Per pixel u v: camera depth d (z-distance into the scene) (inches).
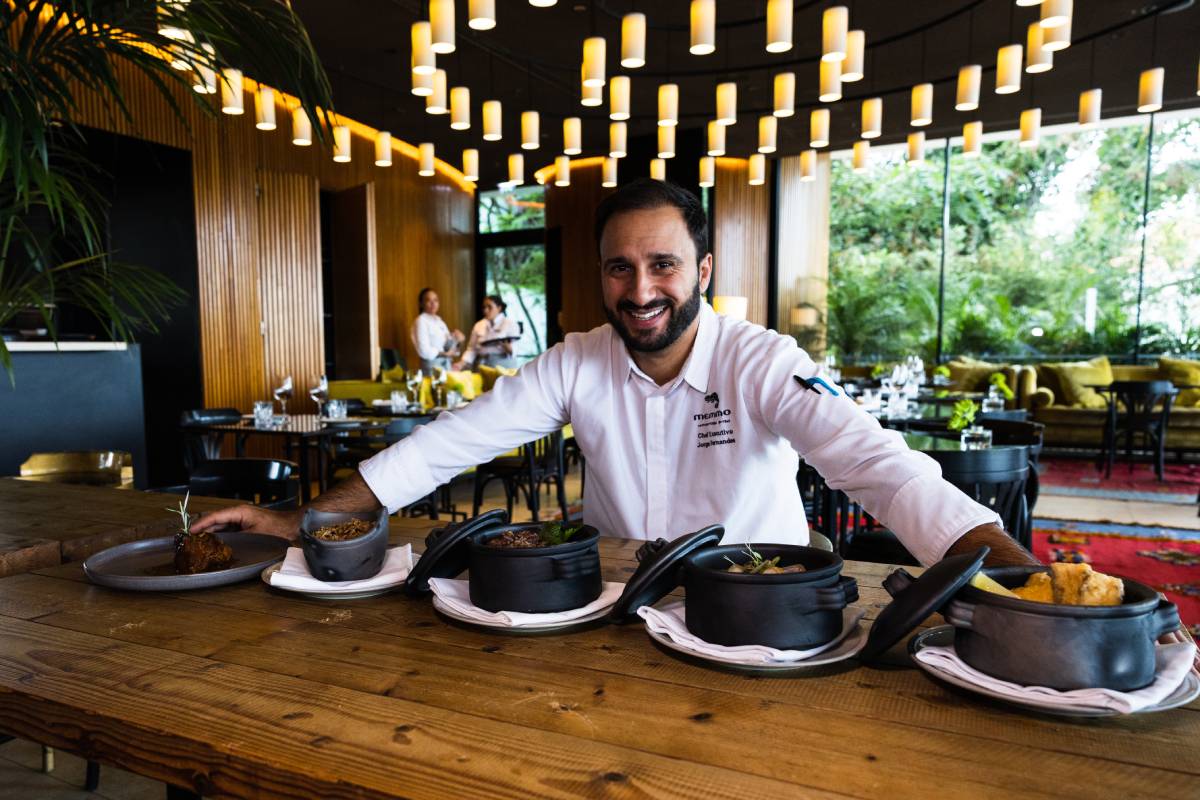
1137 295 359.6
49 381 154.6
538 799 20.8
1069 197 427.2
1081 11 223.0
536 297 430.6
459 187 420.8
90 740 26.4
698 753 23.4
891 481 39.9
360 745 23.8
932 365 363.6
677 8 227.3
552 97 302.5
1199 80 254.5
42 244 101.8
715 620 30.6
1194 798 20.8
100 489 70.2
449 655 31.5
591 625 35.1
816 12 226.7
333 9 221.3
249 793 23.4
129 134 244.1
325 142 95.0
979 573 29.7
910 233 476.1
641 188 46.9
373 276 325.7
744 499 52.8
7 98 73.1
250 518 49.6
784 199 392.8
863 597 38.2
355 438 207.6
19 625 35.3
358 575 39.6
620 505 55.9
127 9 85.2
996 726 25.1
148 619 36.1
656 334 48.5
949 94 292.7
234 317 281.1
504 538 38.2
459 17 229.9
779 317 395.9
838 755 23.2
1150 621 26.0
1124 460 300.8
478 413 54.9
